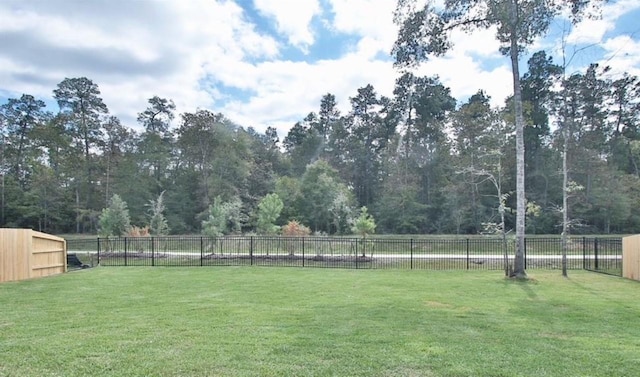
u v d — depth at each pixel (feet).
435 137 126.11
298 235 65.67
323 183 111.04
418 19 38.50
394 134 139.13
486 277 38.14
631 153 113.70
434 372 12.89
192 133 132.16
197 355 14.49
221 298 26.91
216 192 123.65
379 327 18.79
